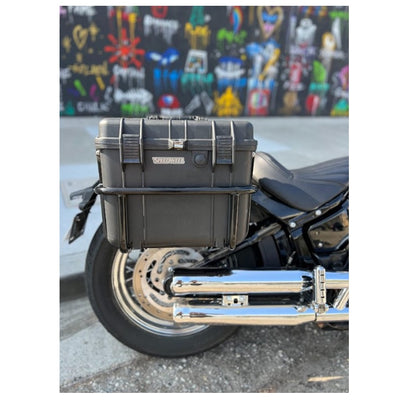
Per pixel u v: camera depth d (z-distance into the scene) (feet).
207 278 5.14
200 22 23.85
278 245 5.69
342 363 6.20
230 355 6.32
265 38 25.17
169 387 5.72
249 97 26.22
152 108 24.71
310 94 27.20
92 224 9.29
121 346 6.48
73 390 5.63
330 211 5.59
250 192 4.37
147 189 4.17
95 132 19.04
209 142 4.12
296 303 5.36
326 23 25.77
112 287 5.79
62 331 6.75
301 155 16.07
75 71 22.89
